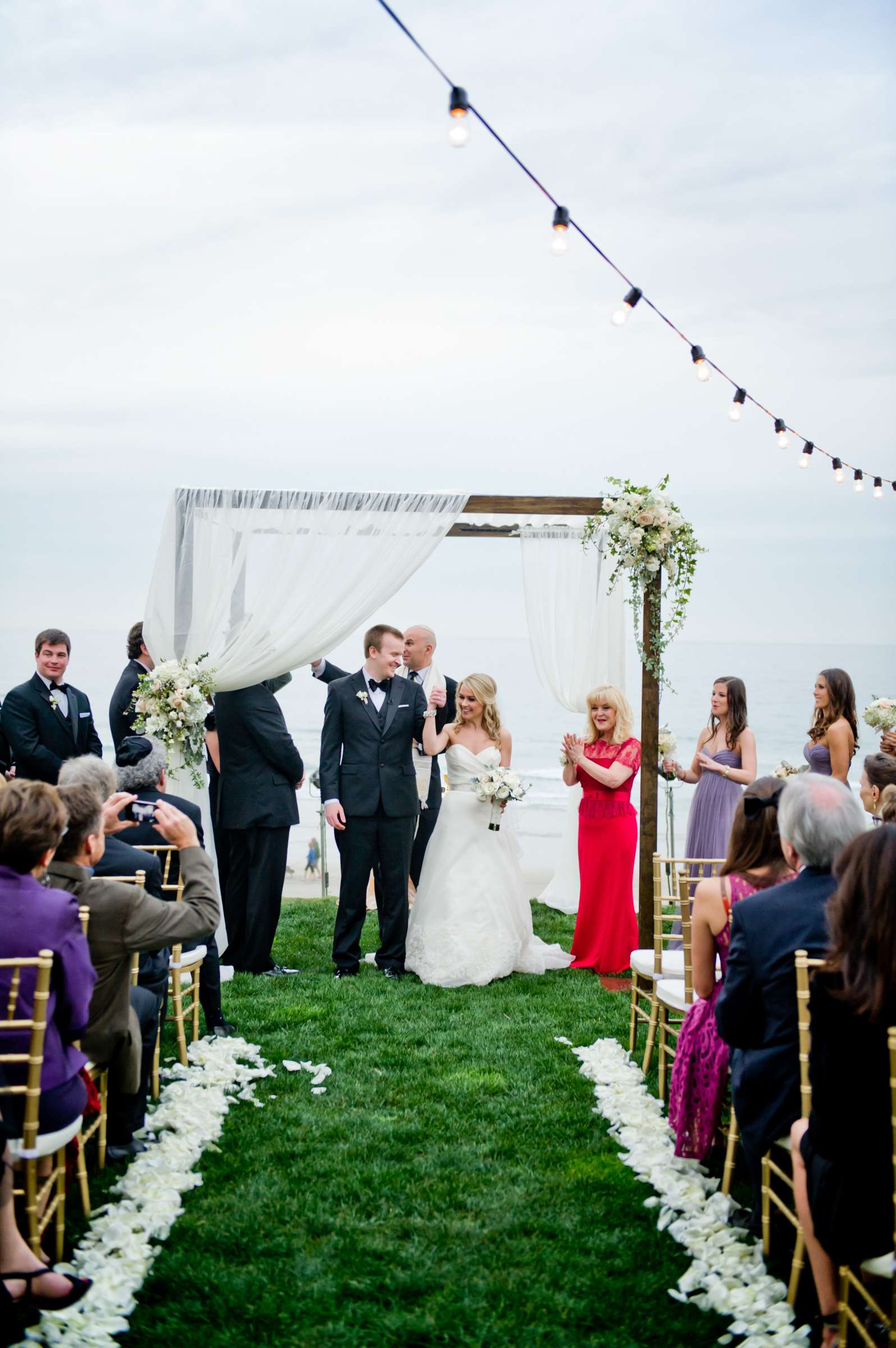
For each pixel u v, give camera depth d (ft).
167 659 20.44
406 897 21.13
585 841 21.71
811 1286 9.24
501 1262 9.93
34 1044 8.68
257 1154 12.24
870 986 7.52
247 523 20.74
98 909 10.59
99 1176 11.51
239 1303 9.13
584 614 25.41
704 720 104.22
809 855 9.71
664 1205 10.91
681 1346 8.63
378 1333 8.75
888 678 166.91
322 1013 17.94
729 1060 11.43
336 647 20.75
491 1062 15.61
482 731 21.58
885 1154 7.56
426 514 21.08
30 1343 8.18
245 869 20.90
